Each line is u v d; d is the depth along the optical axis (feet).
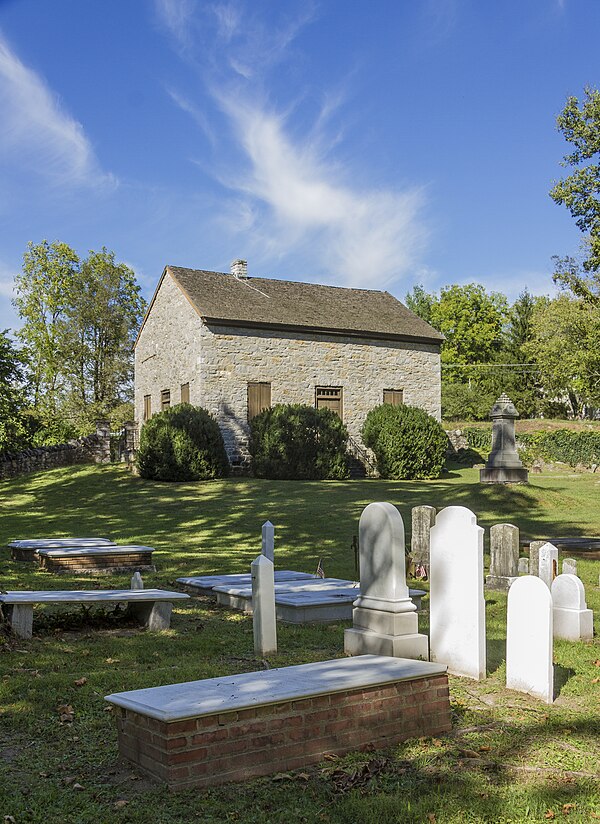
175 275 102.58
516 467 87.71
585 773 15.79
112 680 21.49
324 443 95.09
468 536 23.18
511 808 14.05
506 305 250.57
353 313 110.73
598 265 95.61
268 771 15.40
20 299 167.73
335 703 16.49
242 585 36.68
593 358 104.01
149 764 15.03
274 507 71.00
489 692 21.58
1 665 23.26
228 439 95.61
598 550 51.62
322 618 31.30
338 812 13.84
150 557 45.16
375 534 24.00
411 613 23.38
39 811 13.71
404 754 16.67
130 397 175.73
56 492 84.69
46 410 158.81
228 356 96.27
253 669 23.20
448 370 222.89
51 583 38.86
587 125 87.40
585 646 27.48
